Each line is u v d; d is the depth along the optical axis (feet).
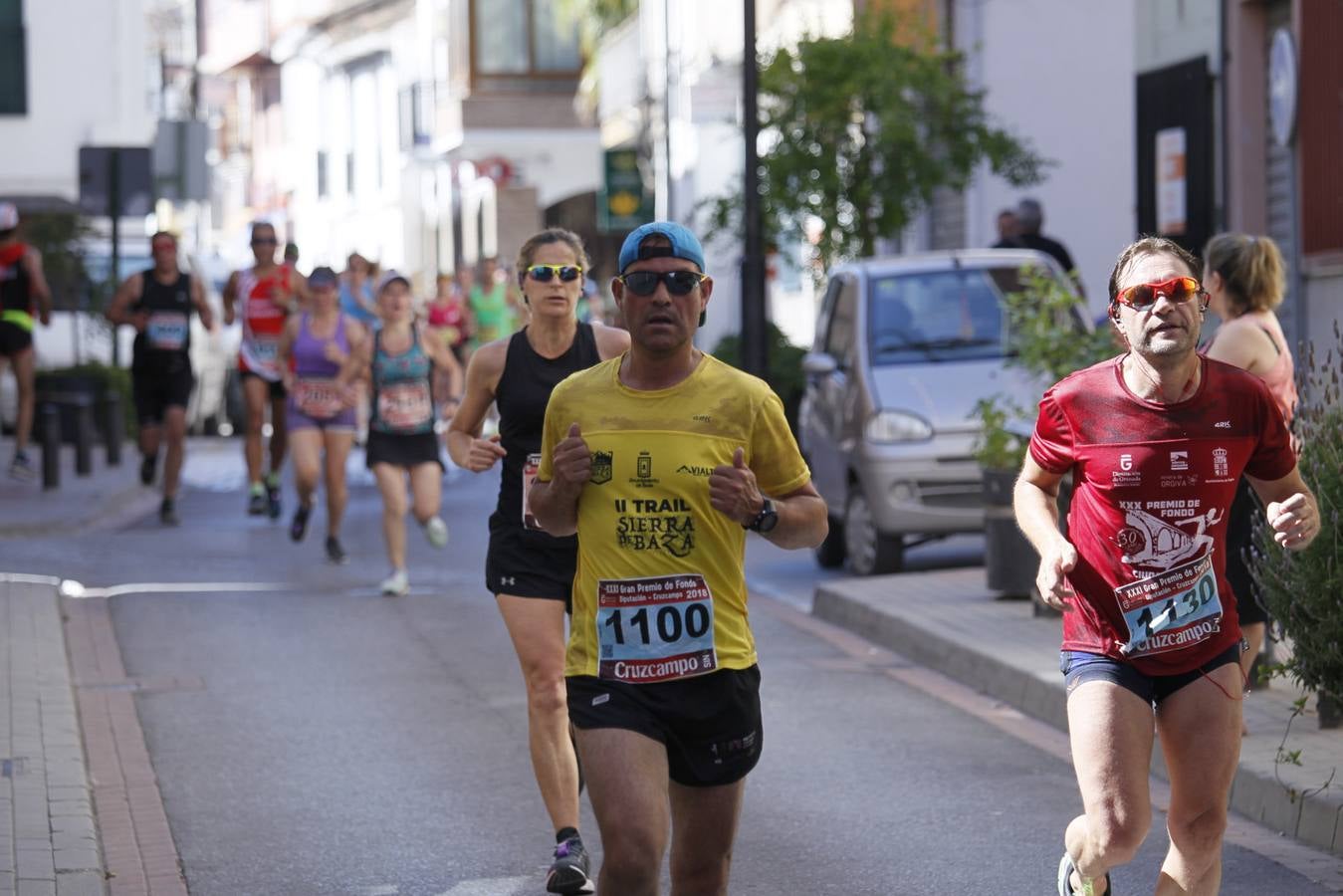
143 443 163.63
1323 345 145.18
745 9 160.45
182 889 60.23
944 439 122.42
